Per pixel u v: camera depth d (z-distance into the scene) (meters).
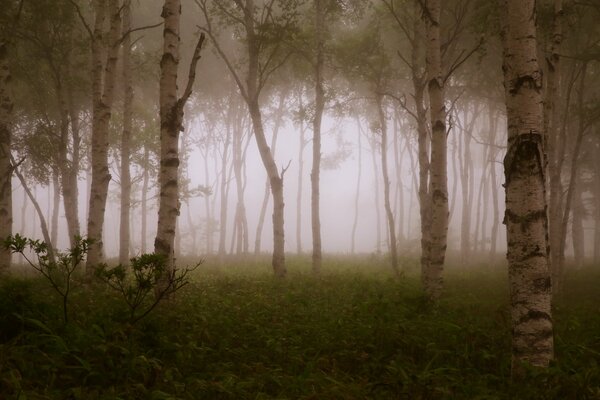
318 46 19.06
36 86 19.50
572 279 17.67
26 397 3.84
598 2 15.73
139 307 7.52
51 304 7.05
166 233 9.12
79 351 5.11
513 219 5.53
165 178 9.32
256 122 15.50
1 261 12.57
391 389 5.08
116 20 13.71
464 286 14.75
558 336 6.93
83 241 6.32
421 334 7.15
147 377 4.86
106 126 13.04
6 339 5.59
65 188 18.48
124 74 19.55
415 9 17.09
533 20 5.70
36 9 17.02
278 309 8.69
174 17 9.79
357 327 7.15
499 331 7.71
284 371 5.61
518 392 4.86
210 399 4.69
